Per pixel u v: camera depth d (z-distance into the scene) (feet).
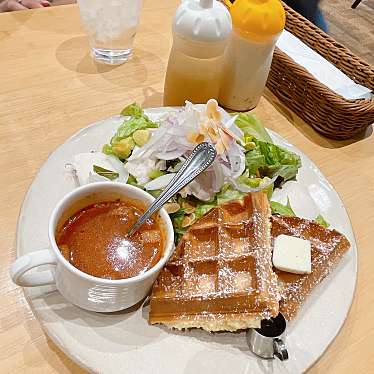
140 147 3.12
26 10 4.43
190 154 2.94
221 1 3.83
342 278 2.76
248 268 2.46
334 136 3.86
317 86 3.66
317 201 3.21
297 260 2.51
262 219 2.68
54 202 2.85
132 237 2.42
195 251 2.61
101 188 2.45
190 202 3.01
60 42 4.19
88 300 2.26
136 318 2.42
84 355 2.25
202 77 3.49
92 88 3.85
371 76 3.97
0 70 3.82
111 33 3.90
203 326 2.35
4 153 3.22
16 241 2.65
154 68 4.17
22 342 2.37
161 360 2.29
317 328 2.52
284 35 4.22
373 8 11.30
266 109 4.04
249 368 2.31
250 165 3.22
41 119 3.51
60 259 2.11
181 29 3.27
